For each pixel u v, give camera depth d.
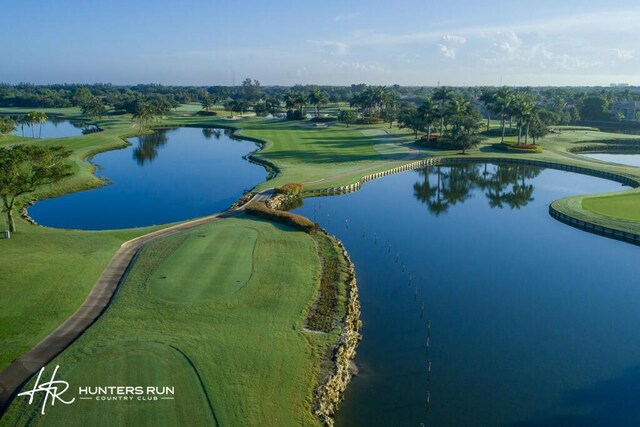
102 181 98.50
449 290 48.03
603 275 52.06
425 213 77.56
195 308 38.81
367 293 47.00
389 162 114.75
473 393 32.19
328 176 98.44
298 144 141.50
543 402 31.28
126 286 42.66
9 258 48.12
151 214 75.38
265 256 50.75
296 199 83.38
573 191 93.25
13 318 36.94
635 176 97.06
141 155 133.62
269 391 29.44
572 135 161.88
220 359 32.19
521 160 118.88
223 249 52.38
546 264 55.22
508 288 48.66
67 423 26.48
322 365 32.50
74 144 143.88
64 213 75.62
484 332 39.91
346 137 156.25
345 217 74.38
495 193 92.62
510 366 35.19
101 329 35.47
